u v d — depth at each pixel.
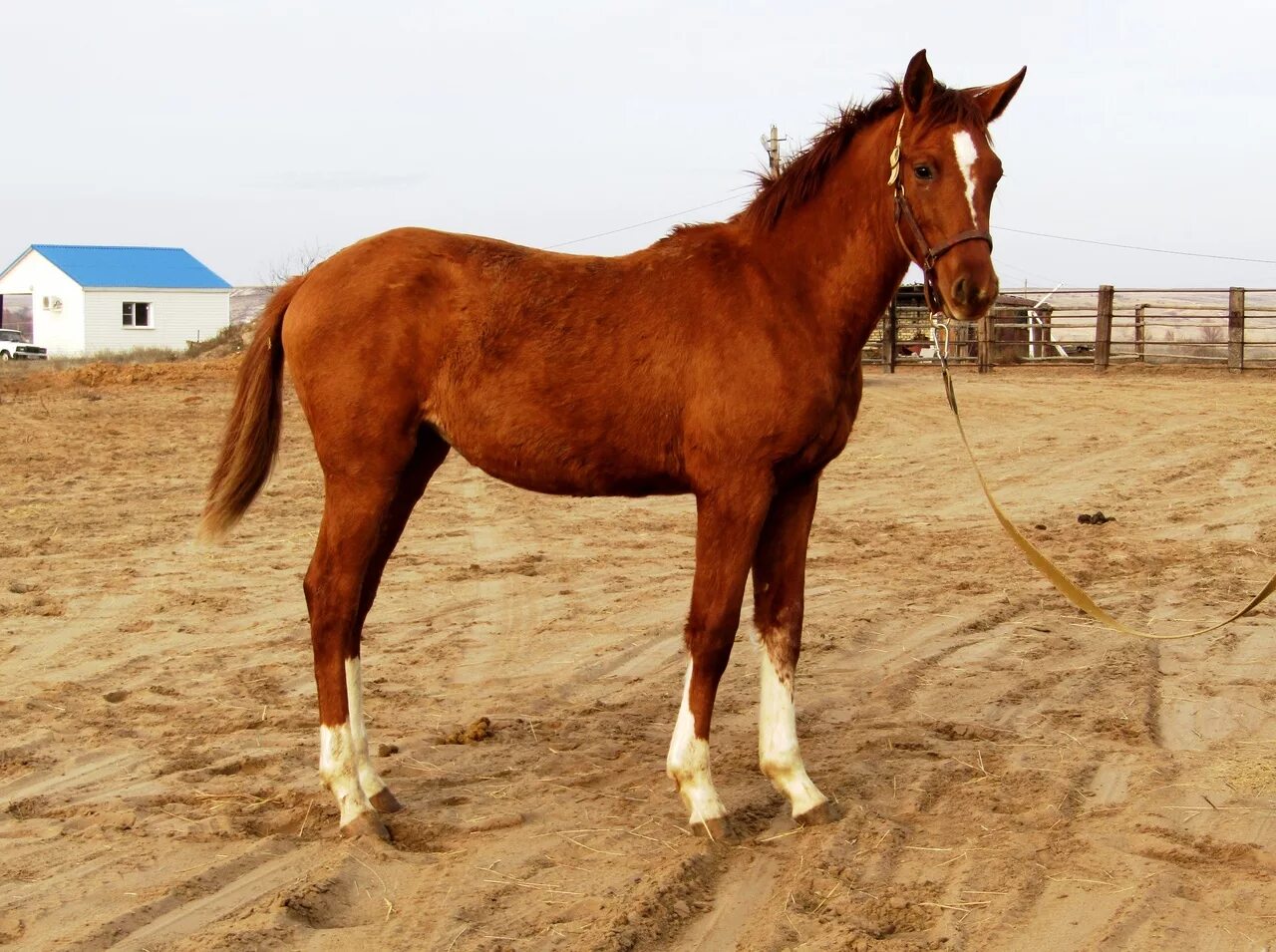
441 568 9.30
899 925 3.85
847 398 4.75
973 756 5.39
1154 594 8.38
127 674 6.63
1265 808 4.71
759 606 4.92
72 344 54.25
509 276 4.82
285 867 4.26
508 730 5.79
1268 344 26.53
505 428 4.79
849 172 4.65
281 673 6.64
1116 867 4.18
